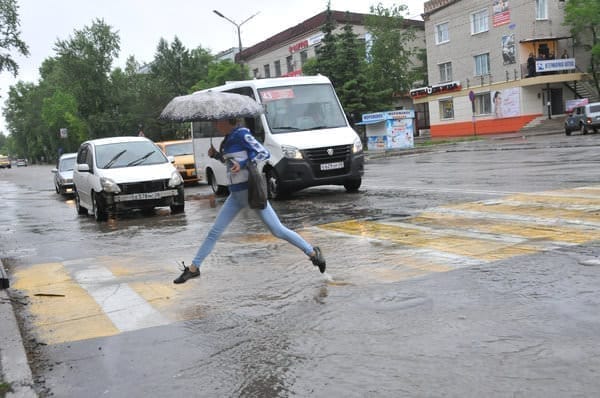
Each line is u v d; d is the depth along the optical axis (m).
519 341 3.91
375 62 53.44
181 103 5.94
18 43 40.59
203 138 17.95
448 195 11.69
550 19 41.59
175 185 12.73
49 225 12.77
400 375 3.54
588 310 4.40
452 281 5.44
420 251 6.79
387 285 5.49
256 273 6.43
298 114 14.11
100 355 4.29
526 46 42.09
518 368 3.51
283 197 13.90
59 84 88.12
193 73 71.19
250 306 5.23
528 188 11.52
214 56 73.88
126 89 75.44
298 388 3.50
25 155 149.12
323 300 5.21
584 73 41.84
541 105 42.47
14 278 7.12
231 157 5.90
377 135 37.22
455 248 6.78
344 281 5.78
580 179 12.23
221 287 5.95
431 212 9.65
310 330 4.47
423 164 22.64
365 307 4.90
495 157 21.72
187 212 13.11
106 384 3.77
